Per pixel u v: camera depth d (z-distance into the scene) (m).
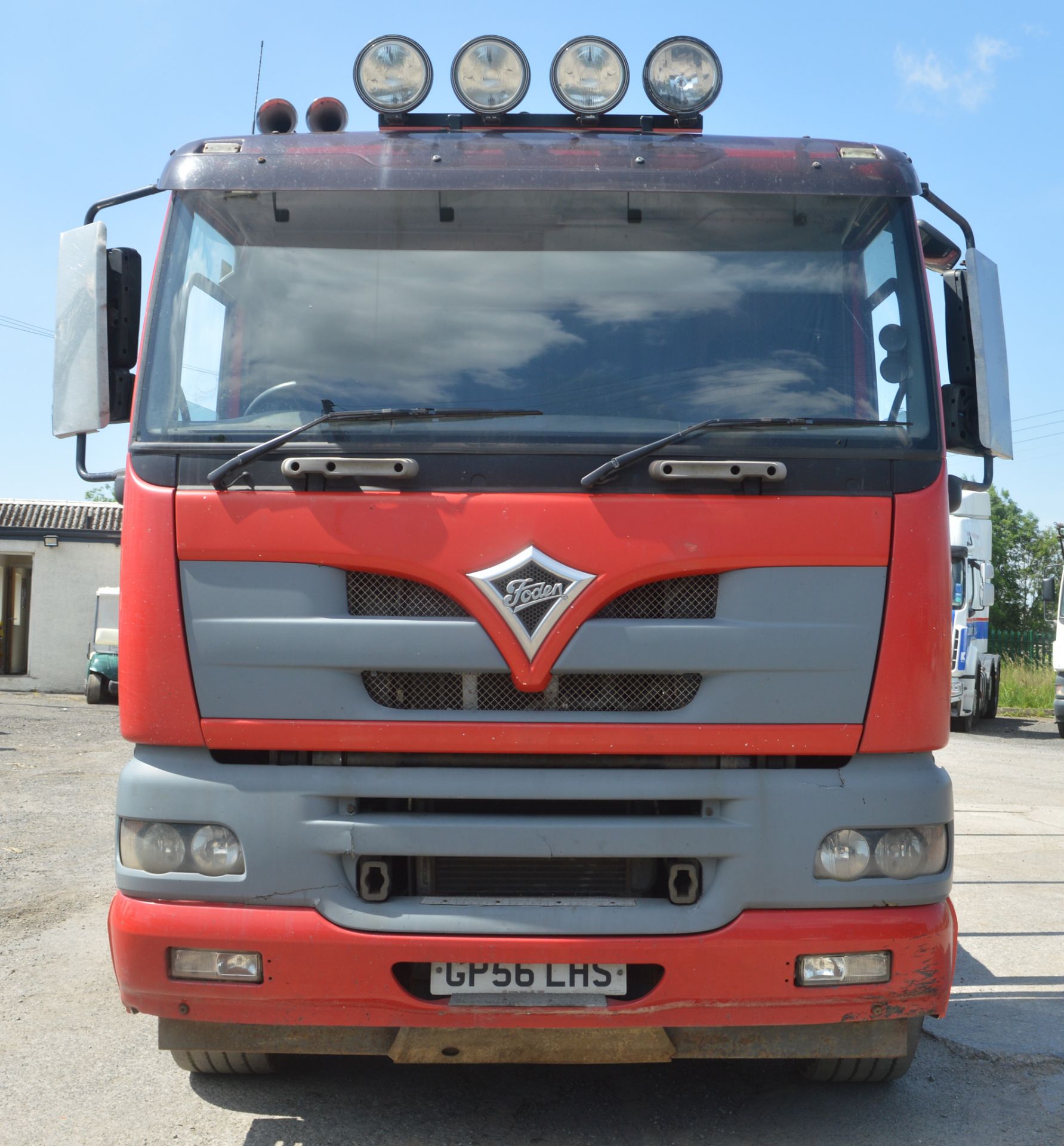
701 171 3.73
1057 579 19.67
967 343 3.83
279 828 3.18
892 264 3.67
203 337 3.57
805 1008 3.16
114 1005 4.75
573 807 3.24
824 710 3.23
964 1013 4.73
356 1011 3.14
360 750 3.23
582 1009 3.12
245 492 3.27
